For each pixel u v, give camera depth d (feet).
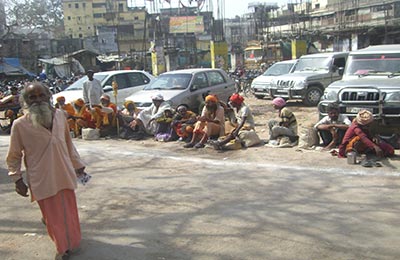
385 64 28.86
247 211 16.31
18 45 139.23
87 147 30.73
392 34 131.85
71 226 12.92
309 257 12.39
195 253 13.00
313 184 19.25
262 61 146.61
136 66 134.31
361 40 136.36
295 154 24.76
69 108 35.22
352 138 22.80
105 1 252.01
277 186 19.25
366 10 155.02
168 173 22.48
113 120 34.60
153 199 18.31
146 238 14.26
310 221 15.06
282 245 13.25
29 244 14.26
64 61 127.85
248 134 27.32
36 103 12.36
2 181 22.57
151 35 192.24
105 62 145.59
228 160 24.61
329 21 175.83
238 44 174.81
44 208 12.56
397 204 16.30
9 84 82.53
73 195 13.15
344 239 13.48
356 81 26.89
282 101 27.58
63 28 221.87
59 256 12.67
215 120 28.30
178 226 15.16
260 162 23.63
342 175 20.29
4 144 33.86
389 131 24.72
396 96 24.09
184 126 30.40
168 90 37.73
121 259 12.85
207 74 40.37
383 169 20.79
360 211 15.78
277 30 191.21
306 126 26.40
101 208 17.47
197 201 17.78
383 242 13.16
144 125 33.19
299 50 120.98
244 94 68.18
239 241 13.67
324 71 51.80
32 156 12.30
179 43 181.88
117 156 27.25
